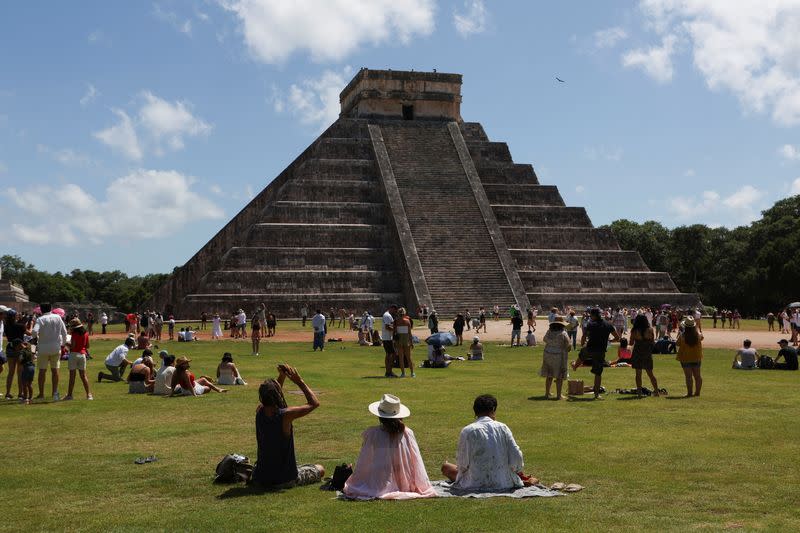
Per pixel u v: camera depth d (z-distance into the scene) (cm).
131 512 1090
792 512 1055
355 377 2817
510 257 8312
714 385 2505
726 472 1288
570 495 1161
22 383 2188
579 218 9281
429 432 1655
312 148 9694
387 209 8738
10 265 18000
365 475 1201
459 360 3578
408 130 9662
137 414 1952
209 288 7994
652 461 1373
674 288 8850
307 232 8481
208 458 1440
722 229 13700
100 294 19700
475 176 9194
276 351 4197
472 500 1143
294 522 1034
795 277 10338
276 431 1236
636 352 2253
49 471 1338
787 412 1916
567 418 1836
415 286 7812
